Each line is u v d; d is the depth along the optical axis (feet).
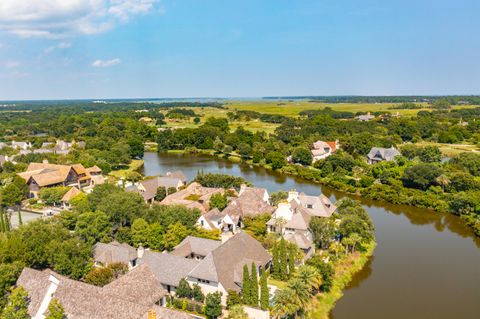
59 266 228.02
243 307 196.85
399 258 297.94
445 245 325.42
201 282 223.51
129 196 323.16
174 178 472.44
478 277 267.39
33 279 200.75
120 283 195.21
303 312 204.95
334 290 242.37
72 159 617.21
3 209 402.11
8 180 460.14
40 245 236.84
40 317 188.44
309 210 346.33
